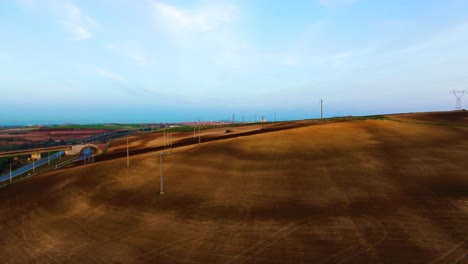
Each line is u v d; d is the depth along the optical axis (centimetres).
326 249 2405
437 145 5997
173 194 3941
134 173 5234
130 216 3322
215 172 4853
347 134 7488
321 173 4488
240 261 2308
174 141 11169
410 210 3056
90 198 4097
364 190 3706
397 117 11194
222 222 3009
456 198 3291
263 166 5038
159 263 2352
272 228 2817
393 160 4997
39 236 3030
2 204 4550
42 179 6216
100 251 2598
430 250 2320
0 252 2733
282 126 11688
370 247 2400
